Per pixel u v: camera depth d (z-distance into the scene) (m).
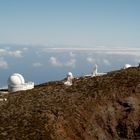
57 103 70.56
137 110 73.38
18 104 71.12
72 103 70.75
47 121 62.66
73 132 64.50
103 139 68.50
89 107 70.94
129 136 71.19
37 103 70.88
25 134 57.91
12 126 60.03
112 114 72.25
